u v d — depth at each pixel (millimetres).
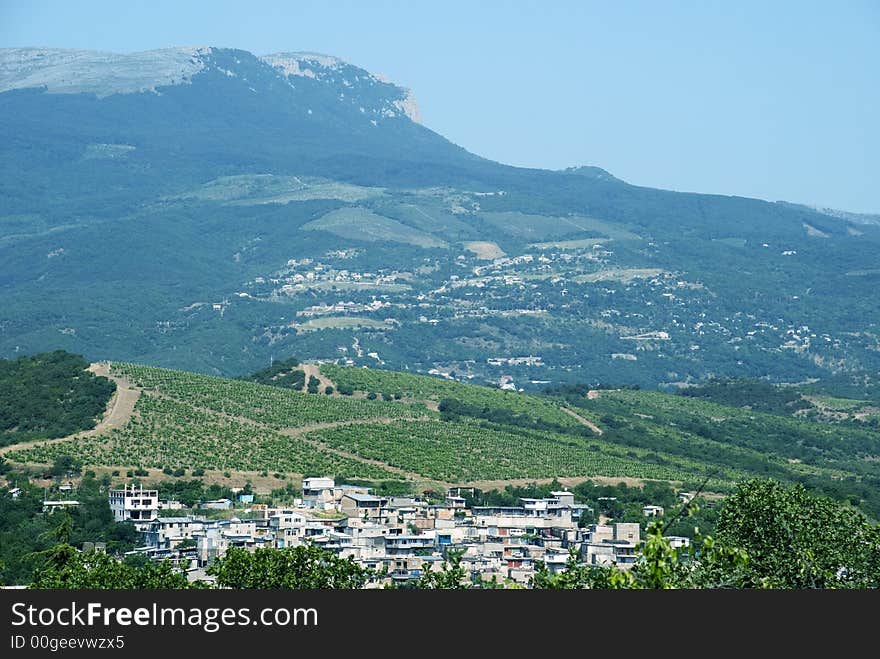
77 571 169625
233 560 164000
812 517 157875
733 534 157625
